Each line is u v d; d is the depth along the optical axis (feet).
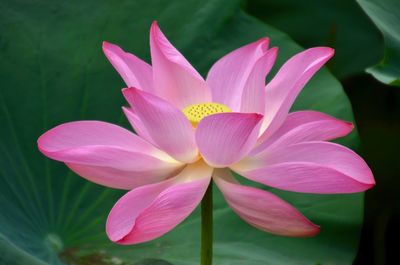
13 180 3.96
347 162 3.52
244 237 4.01
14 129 4.12
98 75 4.30
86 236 3.94
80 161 3.52
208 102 3.76
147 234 3.46
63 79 4.28
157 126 3.47
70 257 3.86
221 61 3.87
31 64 4.29
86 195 4.04
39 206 3.96
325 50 3.61
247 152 3.53
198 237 3.98
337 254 3.97
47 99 4.23
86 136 3.62
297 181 3.49
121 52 3.72
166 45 3.66
